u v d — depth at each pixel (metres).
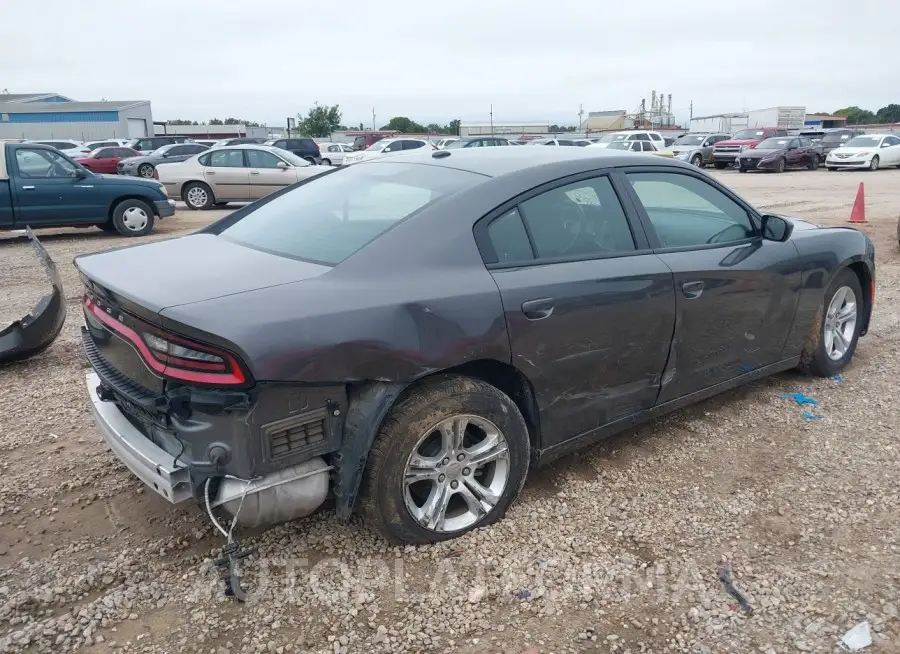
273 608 2.67
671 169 3.82
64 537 3.09
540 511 3.30
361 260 2.79
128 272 2.89
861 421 4.25
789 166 28.86
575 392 3.31
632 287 3.37
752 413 4.38
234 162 17.05
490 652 2.47
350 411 2.67
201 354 2.41
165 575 2.84
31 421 4.25
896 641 2.50
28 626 2.56
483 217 3.04
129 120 60.78
